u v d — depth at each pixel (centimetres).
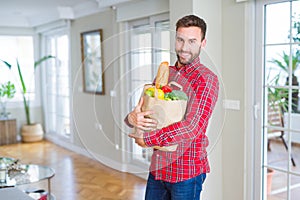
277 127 310
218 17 336
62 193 409
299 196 299
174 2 334
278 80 306
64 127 663
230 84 336
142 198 390
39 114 752
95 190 419
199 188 163
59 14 587
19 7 591
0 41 701
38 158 577
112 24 493
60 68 669
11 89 693
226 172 345
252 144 324
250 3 314
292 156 302
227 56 336
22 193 182
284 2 296
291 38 294
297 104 295
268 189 322
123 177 466
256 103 320
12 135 690
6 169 364
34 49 736
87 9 551
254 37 317
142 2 402
